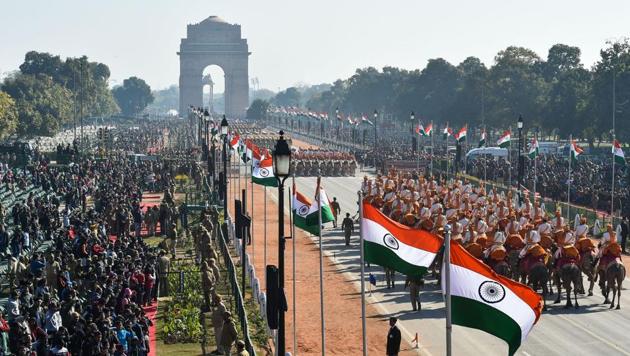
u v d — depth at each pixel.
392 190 77.88
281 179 36.09
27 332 39.56
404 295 57.75
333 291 59.19
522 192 98.38
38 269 53.97
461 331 49.19
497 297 28.84
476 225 58.16
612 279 53.78
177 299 54.50
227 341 42.03
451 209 67.19
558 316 52.19
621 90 166.50
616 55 170.38
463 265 29.20
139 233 82.25
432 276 63.25
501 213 63.66
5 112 190.25
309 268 67.06
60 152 141.88
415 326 50.16
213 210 83.94
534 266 53.22
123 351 37.12
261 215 97.75
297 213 55.75
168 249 71.25
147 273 53.94
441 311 53.50
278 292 34.75
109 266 53.94
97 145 193.75
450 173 133.38
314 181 136.25
